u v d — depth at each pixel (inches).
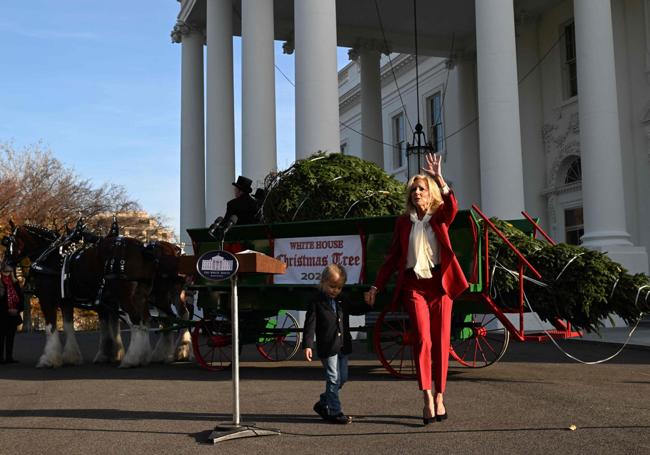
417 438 209.6
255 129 713.6
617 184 622.8
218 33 843.4
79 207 1414.9
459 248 310.0
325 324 237.9
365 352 483.2
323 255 355.3
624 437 202.2
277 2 931.3
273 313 417.4
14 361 486.6
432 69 1151.6
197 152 954.7
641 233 735.7
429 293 237.3
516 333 323.3
